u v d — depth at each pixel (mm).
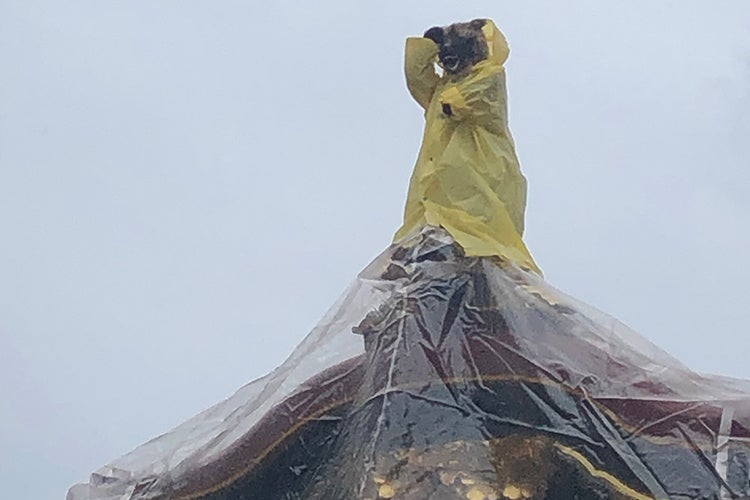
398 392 16953
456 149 19406
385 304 18156
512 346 17250
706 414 16891
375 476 16234
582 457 16438
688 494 16297
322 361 18047
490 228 18922
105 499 18469
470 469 16172
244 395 18875
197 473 17875
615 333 17938
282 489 17297
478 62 19922
